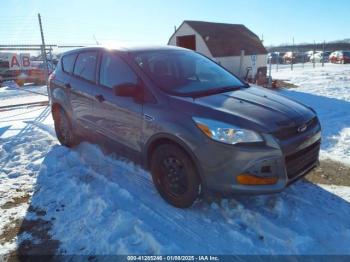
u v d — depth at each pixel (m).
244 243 2.71
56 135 5.58
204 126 2.80
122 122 3.63
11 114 8.56
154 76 3.46
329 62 36.00
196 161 2.88
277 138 2.73
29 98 13.13
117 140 3.81
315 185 3.75
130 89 3.35
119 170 4.15
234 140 2.69
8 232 2.98
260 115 2.86
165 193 3.31
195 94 3.32
